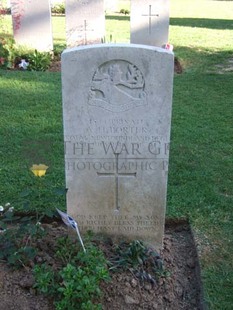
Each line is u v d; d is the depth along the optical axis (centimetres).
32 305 144
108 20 727
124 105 157
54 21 694
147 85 155
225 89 372
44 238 171
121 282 155
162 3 450
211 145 266
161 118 159
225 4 1023
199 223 191
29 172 226
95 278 145
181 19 777
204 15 843
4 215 175
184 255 178
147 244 177
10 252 157
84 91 155
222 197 211
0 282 150
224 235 184
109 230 176
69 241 166
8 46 429
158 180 168
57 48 482
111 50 151
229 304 150
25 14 440
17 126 286
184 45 530
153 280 158
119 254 166
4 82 372
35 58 420
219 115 316
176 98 346
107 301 148
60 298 145
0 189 212
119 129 161
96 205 172
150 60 152
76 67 152
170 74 153
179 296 157
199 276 163
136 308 149
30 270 155
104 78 154
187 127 292
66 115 159
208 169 237
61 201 203
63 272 144
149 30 460
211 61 462
